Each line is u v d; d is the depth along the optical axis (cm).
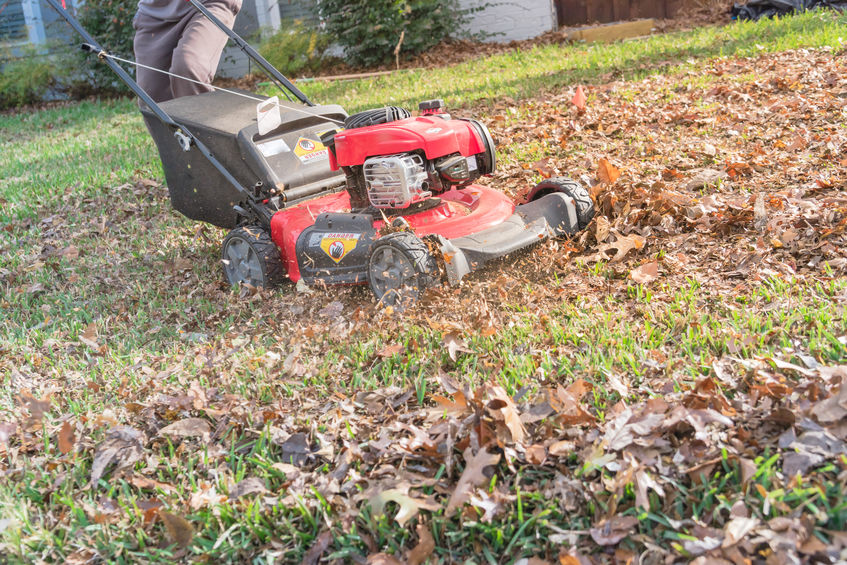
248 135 502
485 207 456
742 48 996
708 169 575
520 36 1534
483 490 261
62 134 1215
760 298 373
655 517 238
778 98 735
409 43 1450
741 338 331
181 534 269
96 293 535
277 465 297
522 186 610
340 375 365
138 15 711
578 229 466
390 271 412
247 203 497
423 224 442
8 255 637
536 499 254
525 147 721
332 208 484
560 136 736
